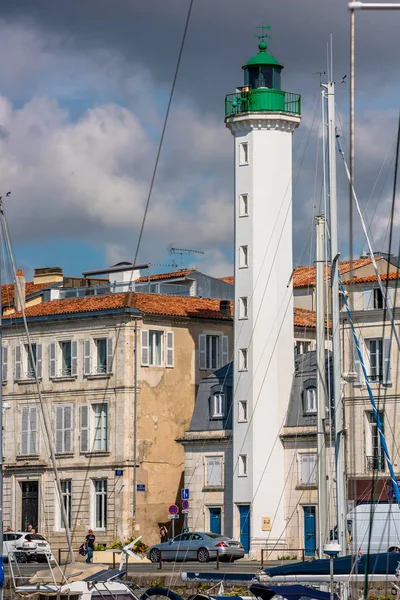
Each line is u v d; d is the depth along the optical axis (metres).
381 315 127.94
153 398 143.88
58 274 167.12
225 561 119.12
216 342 150.62
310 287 162.50
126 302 143.12
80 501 143.75
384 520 103.25
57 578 80.44
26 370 150.50
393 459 123.94
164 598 77.94
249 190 137.50
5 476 149.88
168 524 142.88
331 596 69.50
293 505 131.88
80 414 145.50
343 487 84.38
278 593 70.94
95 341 145.62
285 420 134.50
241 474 134.50
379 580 70.81
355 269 134.25
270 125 137.00
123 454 141.25
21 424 150.00
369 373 127.81
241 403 136.00
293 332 138.88
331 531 100.12
